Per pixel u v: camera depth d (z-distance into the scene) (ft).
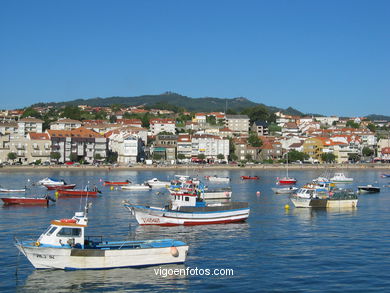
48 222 249.75
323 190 334.85
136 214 238.27
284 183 531.50
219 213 244.83
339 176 586.45
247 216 252.83
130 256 159.84
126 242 168.45
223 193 375.66
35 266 157.28
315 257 176.14
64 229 159.43
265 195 405.39
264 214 282.36
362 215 278.87
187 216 238.48
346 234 218.59
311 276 153.89
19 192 403.34
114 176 622.13
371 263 167.73
